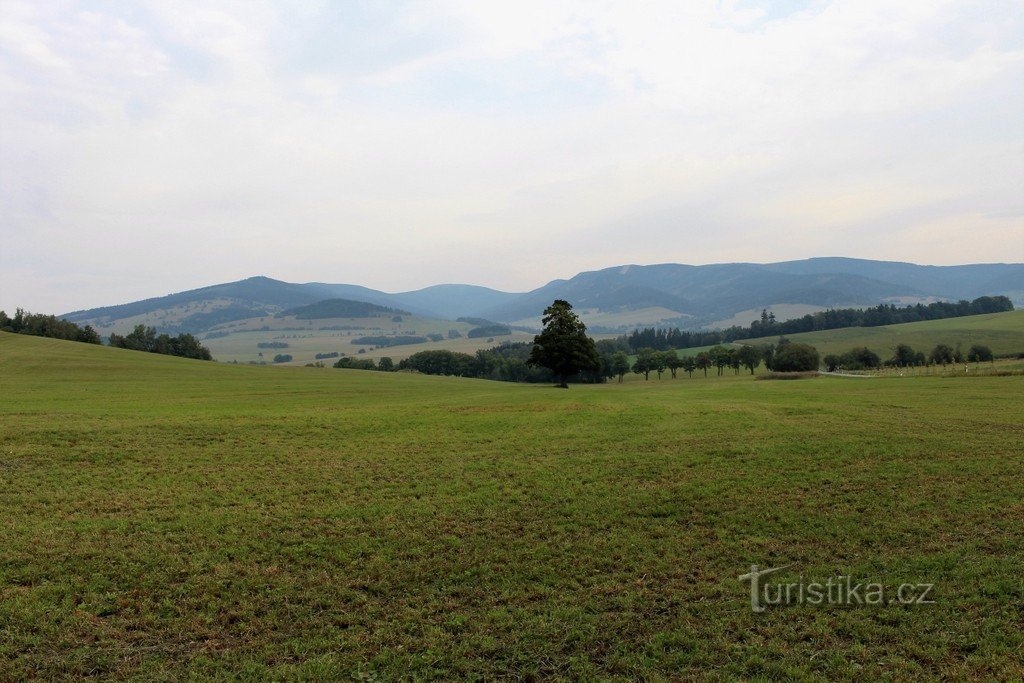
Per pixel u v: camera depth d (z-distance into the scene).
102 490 19.70
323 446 27.09
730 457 24.23
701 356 156.62
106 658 10.41
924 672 9.93
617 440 28.09
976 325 184.25
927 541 15.30
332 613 12.09
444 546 15.36
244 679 9.89
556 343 77.94
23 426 28.53
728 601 12.40
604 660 10.45
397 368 187.00
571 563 14.36
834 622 11.56
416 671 10.15
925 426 30.45
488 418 35.06
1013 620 11.36
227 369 96.69
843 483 20.31
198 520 17.02
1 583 12.96
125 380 70.06
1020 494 18.70
